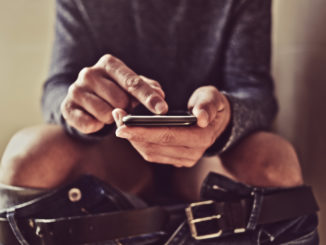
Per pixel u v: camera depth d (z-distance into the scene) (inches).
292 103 45.6
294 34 45.9
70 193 27.9
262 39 39.3
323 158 40.2
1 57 49.9
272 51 49.0
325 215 39.5
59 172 29.0
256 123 31.8
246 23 38.9
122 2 40.0
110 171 32.7
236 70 38.7
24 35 50.3
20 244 26.9
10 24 49.9
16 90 50.5
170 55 40.2
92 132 28.6
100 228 26.5
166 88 40.7
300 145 44.1
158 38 40.2
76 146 30.4
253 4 38.9
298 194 28.9
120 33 40.4
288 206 28.3
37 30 50.6
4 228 27.3
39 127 31.3
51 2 50.7
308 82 43.2
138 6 39.7
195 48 40.2
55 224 25.9
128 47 40.7
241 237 27.6
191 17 39.8
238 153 30.1
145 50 40.4
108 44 40.4
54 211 27.6
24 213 27.1
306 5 44.2
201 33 40.0
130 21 40.4
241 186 28.2
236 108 28.8
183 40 40.1
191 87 40.4
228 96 28.7
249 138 30.8
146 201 35.6
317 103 41.7
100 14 40.0
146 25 39.9
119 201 28.4
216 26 39.6
